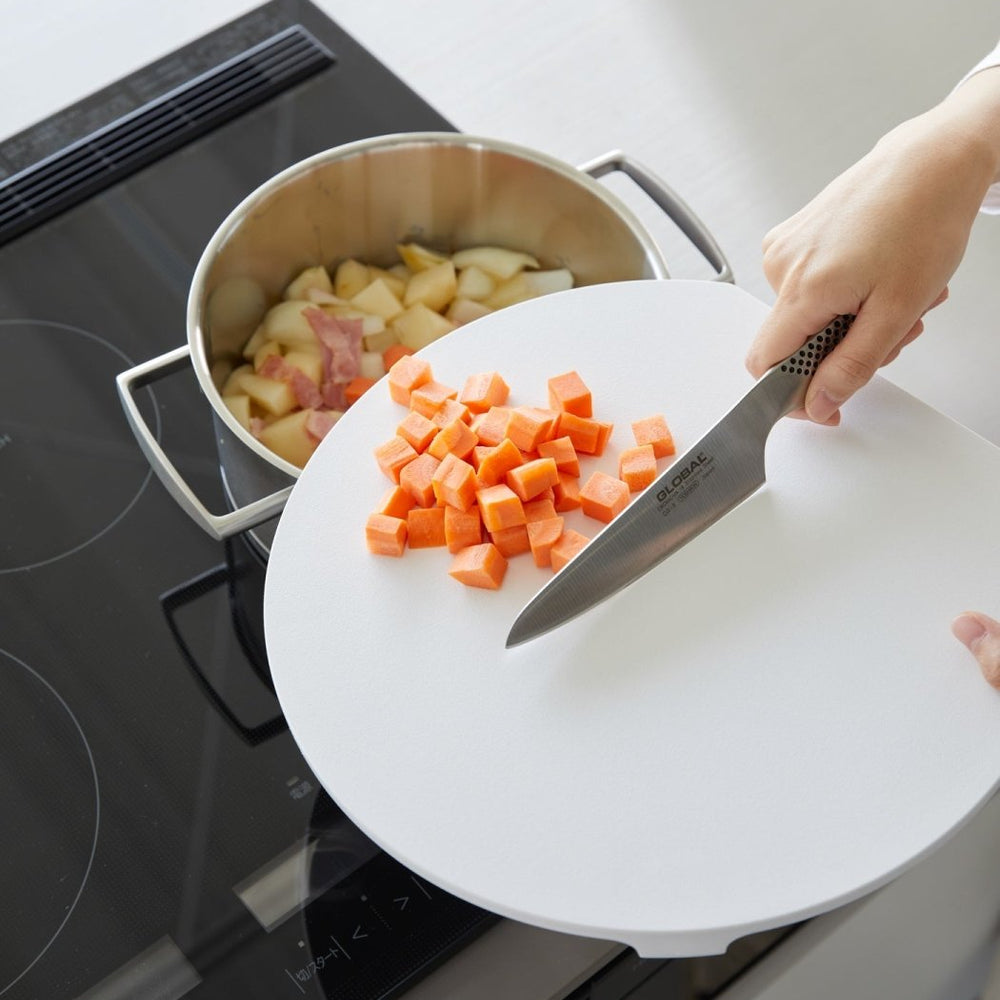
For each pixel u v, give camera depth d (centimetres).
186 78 123
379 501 82
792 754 72
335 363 104
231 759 85
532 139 122
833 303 79
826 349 80
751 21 130
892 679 74
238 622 92
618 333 89
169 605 93
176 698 88
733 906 67
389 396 86
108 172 117
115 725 87
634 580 78
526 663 75
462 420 82
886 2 131
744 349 88
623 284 91
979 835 89
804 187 119
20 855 81
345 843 81
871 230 79
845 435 83
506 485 80
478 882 68
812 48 128
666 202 100
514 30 130
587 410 83
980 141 81
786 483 81
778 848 69
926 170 80
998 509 80
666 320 89
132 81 123
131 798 84
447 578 78
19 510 98
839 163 120
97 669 90
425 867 69
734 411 78
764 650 75
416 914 78
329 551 79
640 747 72
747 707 73
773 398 79
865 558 78
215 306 100
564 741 73
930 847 69
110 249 112
